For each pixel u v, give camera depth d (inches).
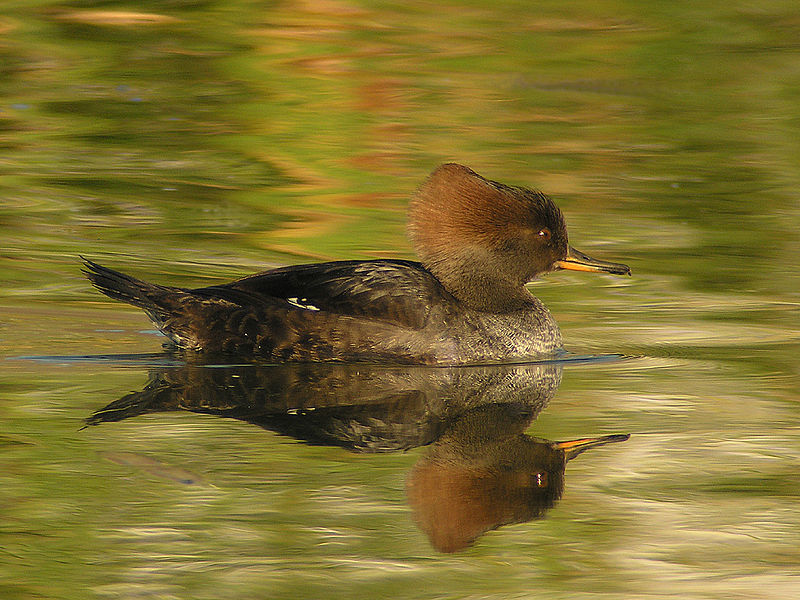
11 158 777.6
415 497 330.6
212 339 482.9
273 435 376.2
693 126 887.7
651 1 1219.9
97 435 369.7
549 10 1194.6
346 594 280.7
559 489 340.5
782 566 296.2
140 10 1163.3
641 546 306.8
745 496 335.0
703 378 451.8
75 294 558.9
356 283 486.9
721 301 566.3
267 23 1139.9
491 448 369.1
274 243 641.6
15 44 1041.5
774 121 900.6
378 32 1122.7
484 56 1060.5
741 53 1073.5
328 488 334.6
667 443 375.6
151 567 289.4
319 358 478.3
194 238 646.5
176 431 377.1
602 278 612.4
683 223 686.5
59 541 301.6
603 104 942.4
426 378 455.8
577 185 749.9
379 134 853.2
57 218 671.8
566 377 458.6
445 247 497.4
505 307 498.3
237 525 311.3
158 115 887.7
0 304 539.5
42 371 446.6
